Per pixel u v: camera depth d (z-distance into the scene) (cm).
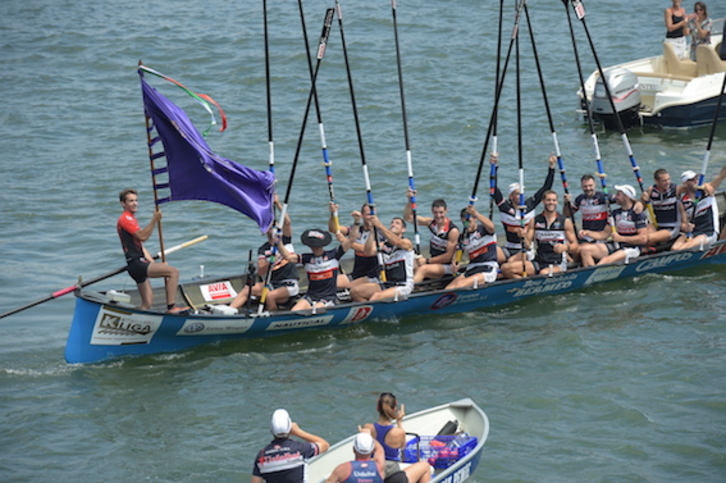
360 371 5075
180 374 5069
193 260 6788
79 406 4728
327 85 10575
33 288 6244
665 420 4506
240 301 5631
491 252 5853
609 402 4678
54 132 9394
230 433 4475
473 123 9444
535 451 4284
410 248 5616
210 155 5144
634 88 9244
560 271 5953
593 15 13112
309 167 8475
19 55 11806
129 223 5103
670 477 4066
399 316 5719
